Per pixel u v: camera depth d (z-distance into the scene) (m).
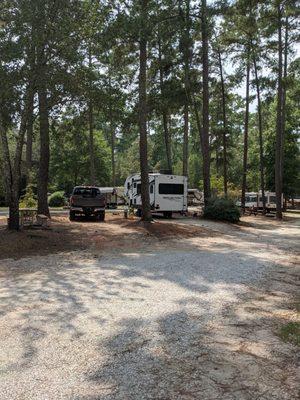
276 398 4.22
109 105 17.03
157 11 21.03
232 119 48.28
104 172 60.69
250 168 55.72
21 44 14.27
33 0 14.30
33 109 15.86
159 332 6.09
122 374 4.70
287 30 32.09
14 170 15.86
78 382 4.50
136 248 15.10
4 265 11.33
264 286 9.45
